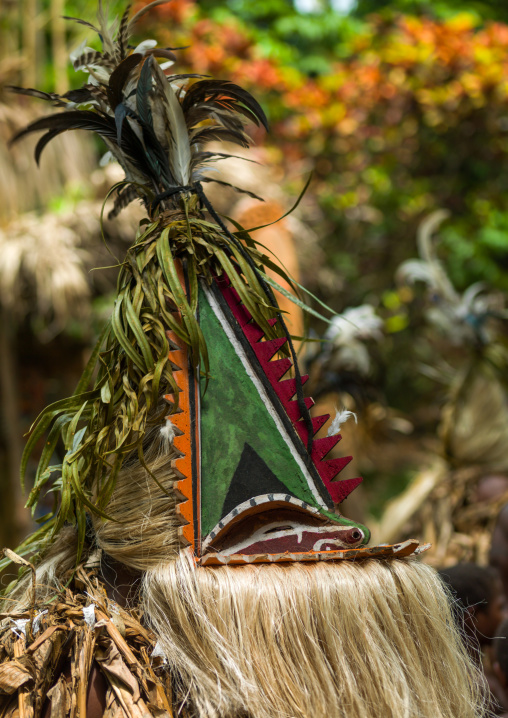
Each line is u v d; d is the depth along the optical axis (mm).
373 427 5238
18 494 5602
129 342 2498
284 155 7480
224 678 2354
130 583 2502
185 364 2496
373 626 2439
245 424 2510
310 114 7375
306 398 2543
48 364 6770
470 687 2539
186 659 2375
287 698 2355
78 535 2502
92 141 5914
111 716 2311
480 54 7195
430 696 2445
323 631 2416
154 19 6406
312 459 2529
